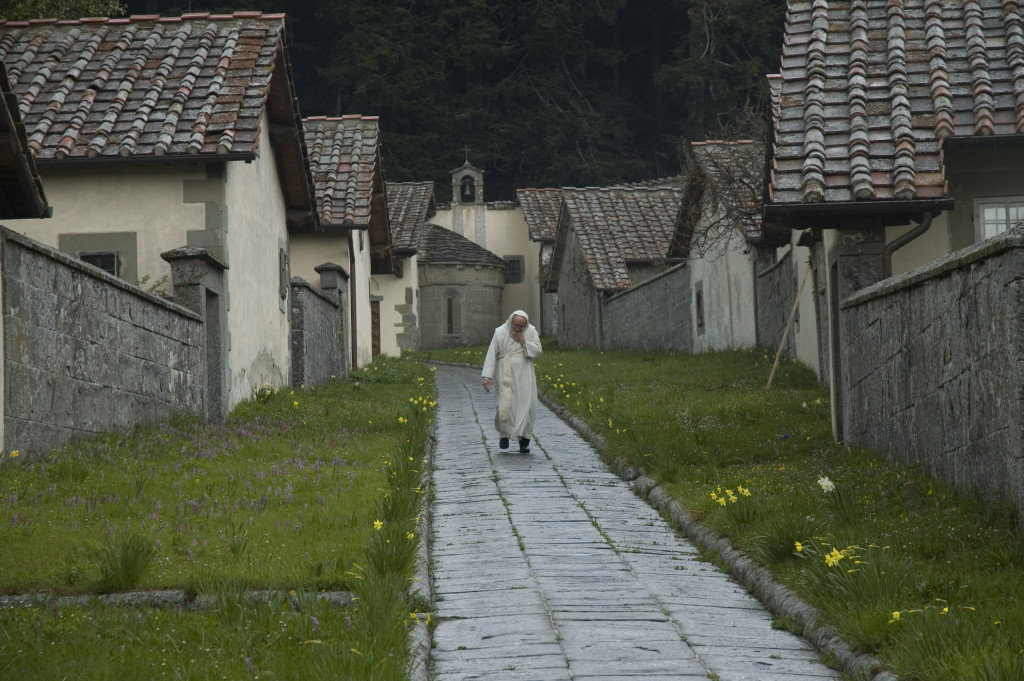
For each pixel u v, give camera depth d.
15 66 25.64
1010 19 19.11
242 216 25.84
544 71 97.31
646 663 8.45
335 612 8.95
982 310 11.64
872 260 18.00
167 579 9.93
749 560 11.17
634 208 61.91
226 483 14.55
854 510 12.15
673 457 16.86
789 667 8.38
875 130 17.97
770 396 25.94
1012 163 18.47
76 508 12.36
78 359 16.47
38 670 7.50
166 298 23.23
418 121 95.00
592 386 30.61
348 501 13.52
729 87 89.00
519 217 87.44
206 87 25.27
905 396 14.91
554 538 13.05
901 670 7.48
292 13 95.56
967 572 9.62
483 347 73.00
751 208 37.31
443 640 9.11
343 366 36.88
